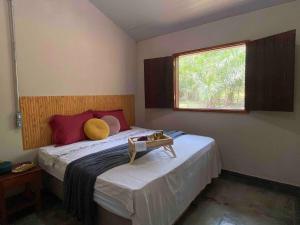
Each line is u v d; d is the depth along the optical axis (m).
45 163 2.26
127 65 3.71
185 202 1.89
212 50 2.97
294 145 2.37
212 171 2.58
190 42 3.13
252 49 2.52
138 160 1.89
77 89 2.92
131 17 3.20
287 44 2.22
